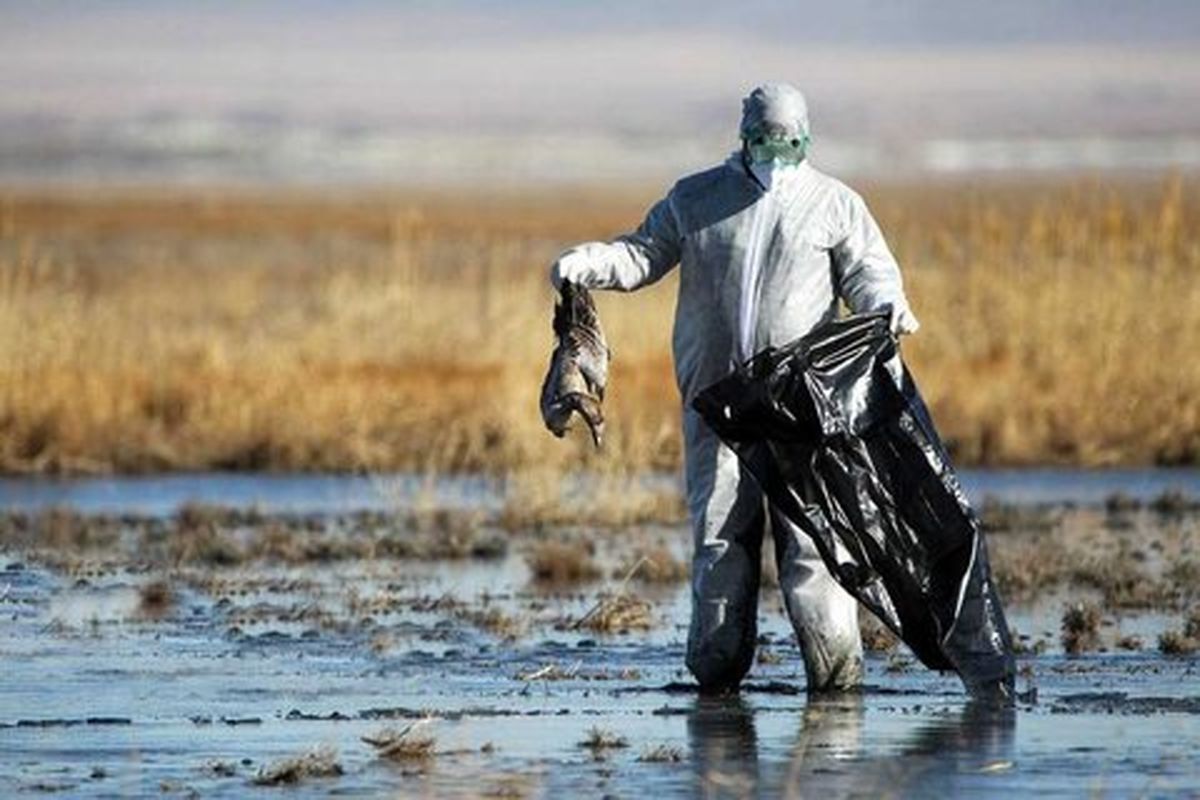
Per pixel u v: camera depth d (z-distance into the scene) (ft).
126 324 414.62
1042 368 347.77
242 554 244.83
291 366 358.64
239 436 323.78
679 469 307.99
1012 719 162.30
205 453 321.11
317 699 171.42
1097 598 217.77
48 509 278.87
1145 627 201.26
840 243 175.94
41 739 157.07
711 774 144.66
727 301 175.73
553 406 173.17
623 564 238.89
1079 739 155.02
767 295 175.22
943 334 360.69
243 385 343.26
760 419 170.60
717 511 176.65
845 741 155.02
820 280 175.83
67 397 329.31
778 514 176.24
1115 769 145.79
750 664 177.06
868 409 171.83
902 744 153.99
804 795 139.23
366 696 172.65
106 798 140.05
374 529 264.31
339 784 143.33
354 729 160.35
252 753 152.66
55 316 365.81
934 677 181.57
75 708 167.84
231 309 476.54
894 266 176.24
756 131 175.63
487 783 143.33
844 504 170.81
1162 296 354.95
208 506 277.85
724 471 176.65
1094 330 352.28
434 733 158.10
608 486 277.03
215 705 168.96
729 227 175.63
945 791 140.15
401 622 205.77
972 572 171.01
